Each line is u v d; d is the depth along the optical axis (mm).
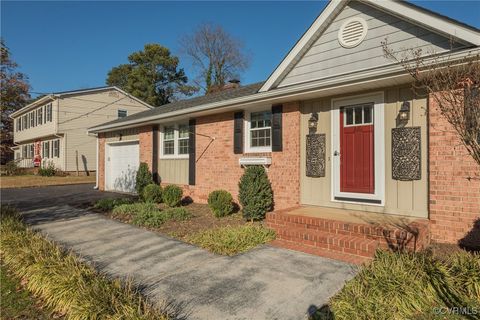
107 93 24094
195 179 10016
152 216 7469
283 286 3596
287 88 6684
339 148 6551
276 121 7586
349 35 6449
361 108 6277
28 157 29734
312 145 6902
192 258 4699
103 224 7332
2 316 3334
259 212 7090
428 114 5250
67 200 11625
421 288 3174
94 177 21891
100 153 15539
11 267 4672
